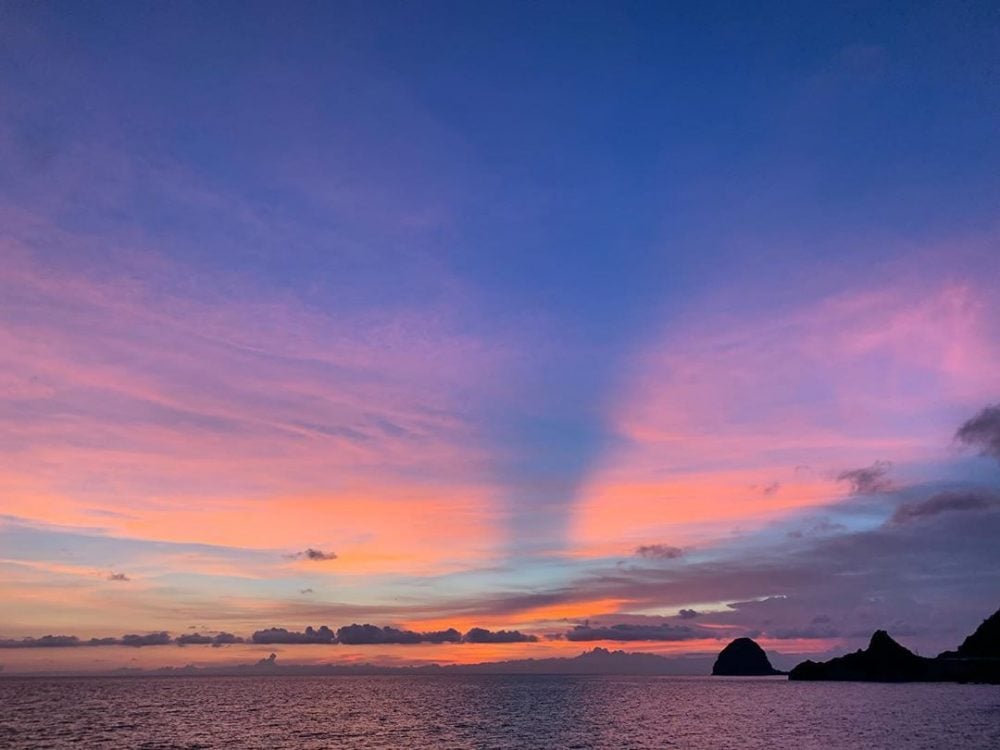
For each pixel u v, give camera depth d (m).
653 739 91.56
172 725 109.88
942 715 120.75
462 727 108.06
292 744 86.56
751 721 115.50
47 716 125.06
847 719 116.31
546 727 107.94
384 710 145.12
